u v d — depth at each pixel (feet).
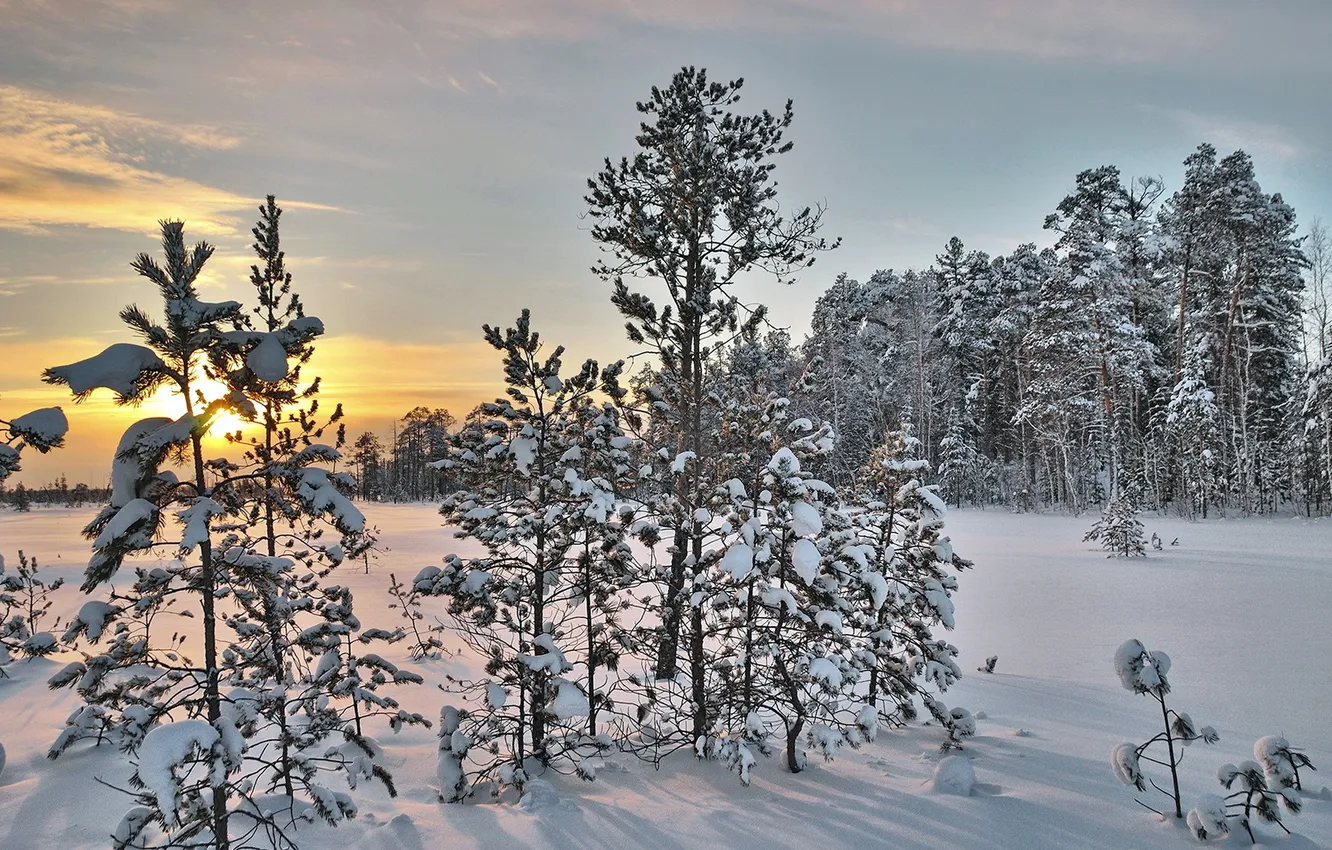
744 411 28.73
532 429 27.04
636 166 39.45
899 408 173.99
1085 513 160.86
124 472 15.62
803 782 25.03
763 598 26.13
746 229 38.32
